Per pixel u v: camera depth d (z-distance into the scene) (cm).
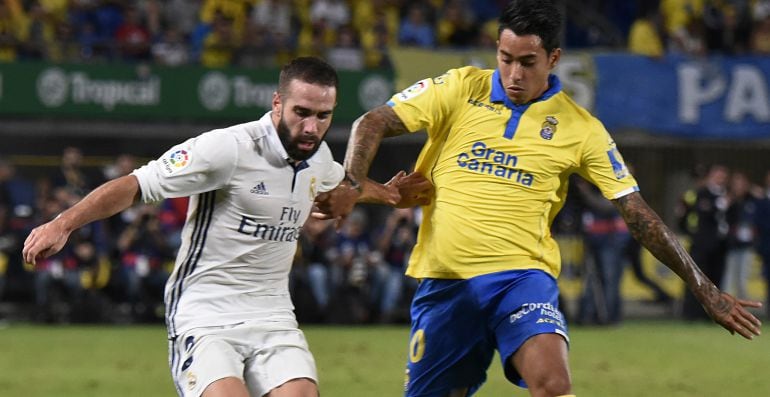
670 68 6244
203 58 6144
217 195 1856
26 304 5531
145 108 5919
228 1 6575
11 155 6131
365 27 6831
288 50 6166
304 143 1828
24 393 3416
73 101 5869
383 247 5603
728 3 6969
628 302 6512
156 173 1798
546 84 2105
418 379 2180
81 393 3431
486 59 6106
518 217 2077
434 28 6806
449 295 2105
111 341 4800
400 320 5650
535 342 1981
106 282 5484
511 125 2086
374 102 6016
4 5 6141
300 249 5553
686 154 6669
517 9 2023
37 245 1698
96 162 6059
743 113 6309
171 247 5544
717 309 1994
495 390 3553
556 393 1931
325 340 4897
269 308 1914
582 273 5778
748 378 3941
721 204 5988
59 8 6450
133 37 6397
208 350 1831
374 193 2081
